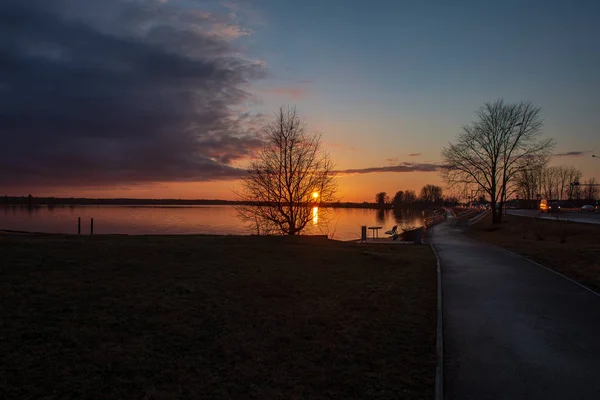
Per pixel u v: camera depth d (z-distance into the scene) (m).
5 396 4.54
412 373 5.77
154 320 7.29
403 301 9.73
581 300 10.24
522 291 11.25
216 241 17.86
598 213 58.16
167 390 4.98
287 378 5.48
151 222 61.69
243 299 9.09
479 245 24.64
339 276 12.34
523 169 48.12
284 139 26.23
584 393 5.30
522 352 6.74
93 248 13.52
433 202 170.12
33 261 10.89
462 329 7.90
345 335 7.19
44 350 5.75
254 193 26.53
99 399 4.67
